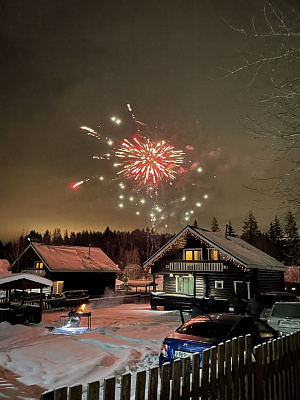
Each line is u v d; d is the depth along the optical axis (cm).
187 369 349
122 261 9081
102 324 1622
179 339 662
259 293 2417
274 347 487
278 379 482
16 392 564
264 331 799
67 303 2527
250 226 5775
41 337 1167
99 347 953
